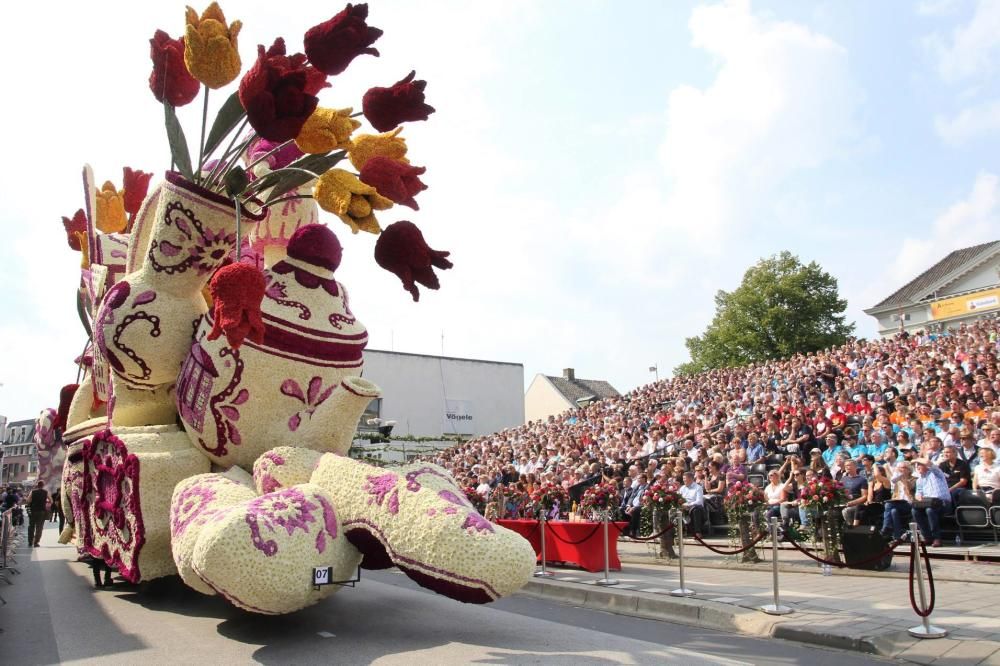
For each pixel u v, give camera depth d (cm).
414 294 607
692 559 1187
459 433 4091
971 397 1456
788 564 1085
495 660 544
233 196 629
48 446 1496
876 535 973
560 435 2498
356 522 607
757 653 616
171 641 628
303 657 558
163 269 698
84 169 968
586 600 912
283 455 654
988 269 5197
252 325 526
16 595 948
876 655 600
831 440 1344
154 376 731
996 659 553
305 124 546
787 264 4938
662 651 578
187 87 634
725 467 1466
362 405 679
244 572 534
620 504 1483
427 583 576
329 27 522
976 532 1053
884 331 5650
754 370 2678
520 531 1206
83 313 1088
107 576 970
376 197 561
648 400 2747
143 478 698
